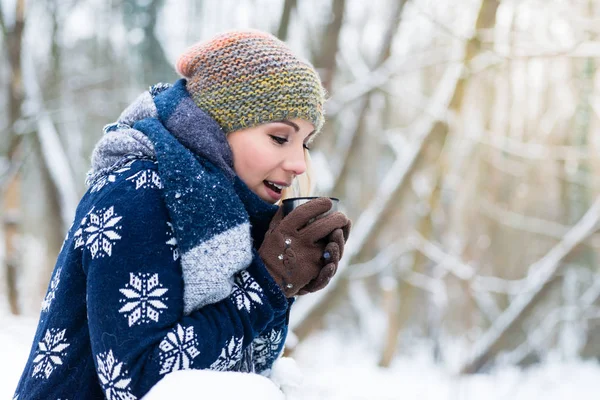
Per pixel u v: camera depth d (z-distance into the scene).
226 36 1.39
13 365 2.99
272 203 1.47
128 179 1.25
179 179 1.23
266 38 1.40
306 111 1.37
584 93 9.83
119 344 1.15
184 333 1.16
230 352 1.21
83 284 1.26
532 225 10.58
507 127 10.30
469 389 8.06
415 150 6.95
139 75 11.34
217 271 1.21
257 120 1.34
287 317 1.48
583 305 10.62
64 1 10.11
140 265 1.18
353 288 12.67
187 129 1.31
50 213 8.17
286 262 1.31
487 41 6.46
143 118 1.40
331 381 7.29
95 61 12.16
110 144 1.33
